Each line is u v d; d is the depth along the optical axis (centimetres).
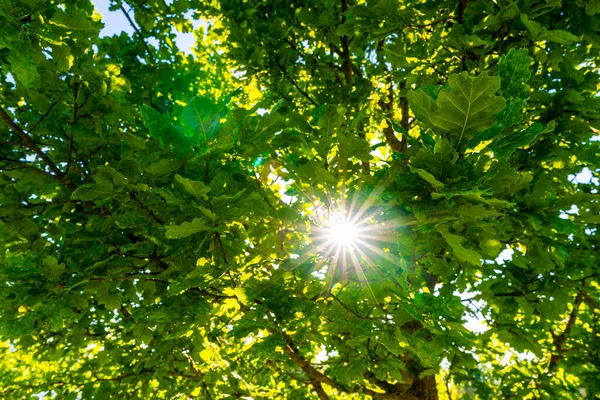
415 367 394
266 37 394
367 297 210
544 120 307
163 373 372
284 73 407
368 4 321
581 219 255
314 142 191
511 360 569
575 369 466
